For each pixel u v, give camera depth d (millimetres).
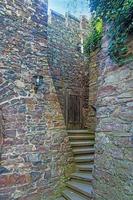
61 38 6969
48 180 4664
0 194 3814
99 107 3146
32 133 4531
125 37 2629
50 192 4645
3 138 3988
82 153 5691
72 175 5156
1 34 4250
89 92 7125
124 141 2559
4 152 3965
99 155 3033
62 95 6684
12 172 4035
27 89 4602
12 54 4406
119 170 2590
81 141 6129
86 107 7551
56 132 5164
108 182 2777
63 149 5273
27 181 4254
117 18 2721
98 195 2965
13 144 4133
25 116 4449
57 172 4926
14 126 4207
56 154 5016
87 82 7703
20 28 4672
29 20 4926
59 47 6820
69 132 6328
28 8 4941
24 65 4625
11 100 4234
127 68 2633
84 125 7383
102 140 2988
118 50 2760
